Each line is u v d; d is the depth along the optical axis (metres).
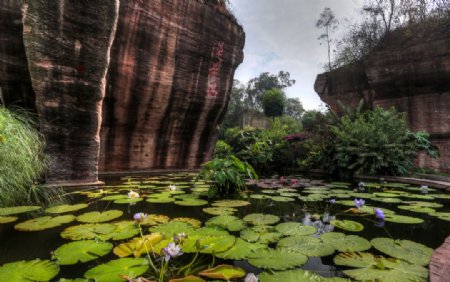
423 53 7.55
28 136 3.03
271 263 1.32
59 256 1.38
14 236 1.73
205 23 6.65
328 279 1.16
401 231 1.91
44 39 3.36
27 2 3.30
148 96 5.64
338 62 12.05
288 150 8.55
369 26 10.85
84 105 3.68
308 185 4.45
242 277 1.18
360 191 3.79
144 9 5.33
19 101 3.91
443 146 7.40
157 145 6.18
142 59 5.43
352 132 5.86
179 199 3.02
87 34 3.62
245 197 3.28
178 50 6.10
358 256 1.42
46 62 3.39
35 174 3.06
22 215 2.26
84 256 1.38
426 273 1.22
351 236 1.75
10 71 3.79
